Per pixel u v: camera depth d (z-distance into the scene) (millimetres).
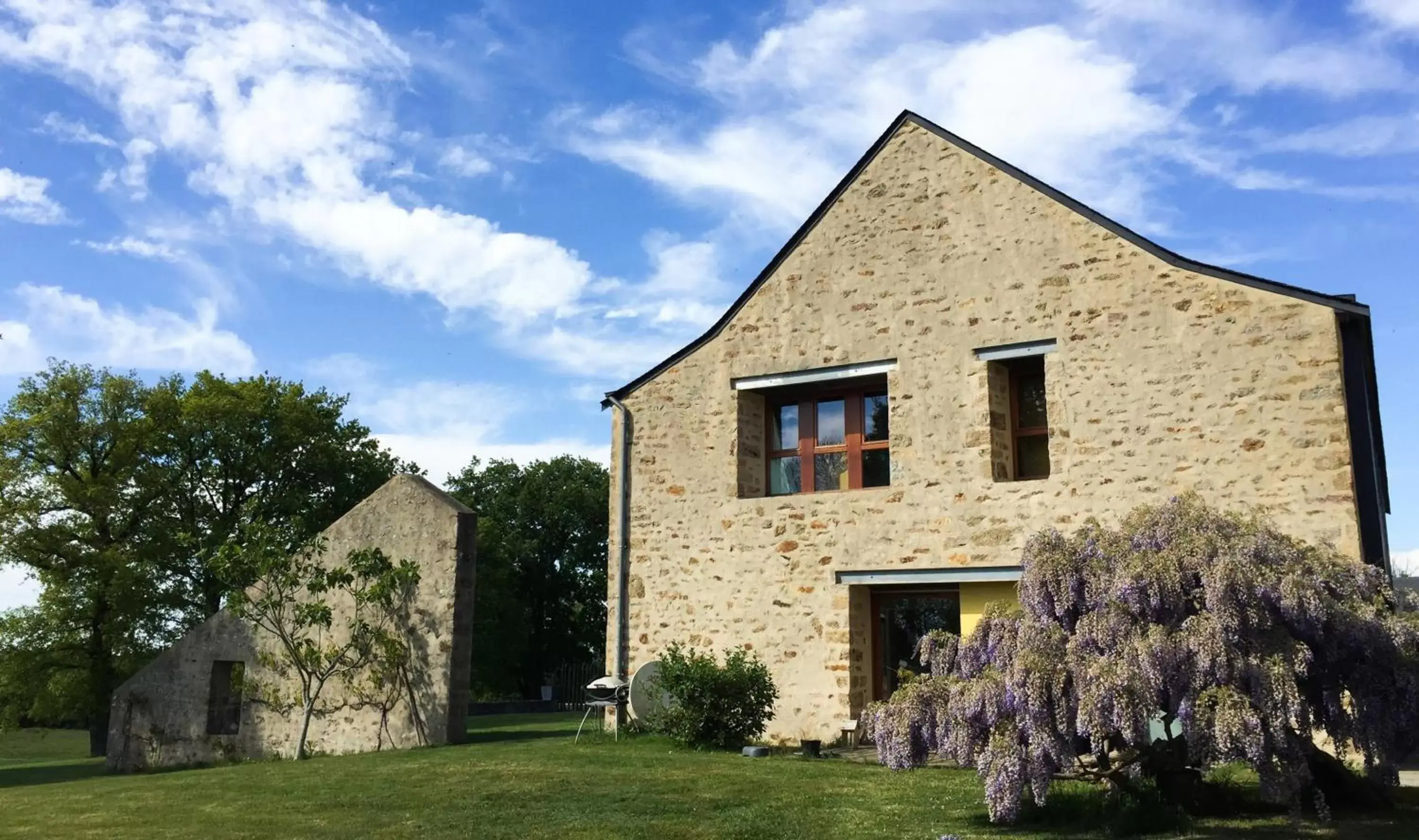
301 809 8391
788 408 13641
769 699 11734
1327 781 7211
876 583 12031
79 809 9039
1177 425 10562
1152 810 6664
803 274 13164
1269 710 6016
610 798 8141
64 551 24062
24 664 23297
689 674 11570
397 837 7102
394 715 13773
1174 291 10789
